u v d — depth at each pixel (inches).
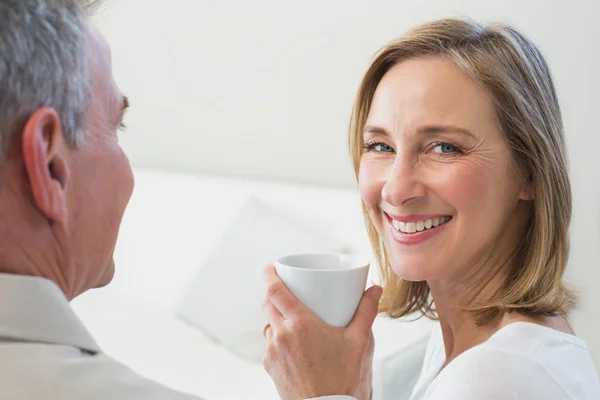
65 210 34.9
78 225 36.4
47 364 32.1
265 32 148.3
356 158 56.2
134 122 165.3
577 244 124.4
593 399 45.3
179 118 160.2
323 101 144.0
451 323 52.5
